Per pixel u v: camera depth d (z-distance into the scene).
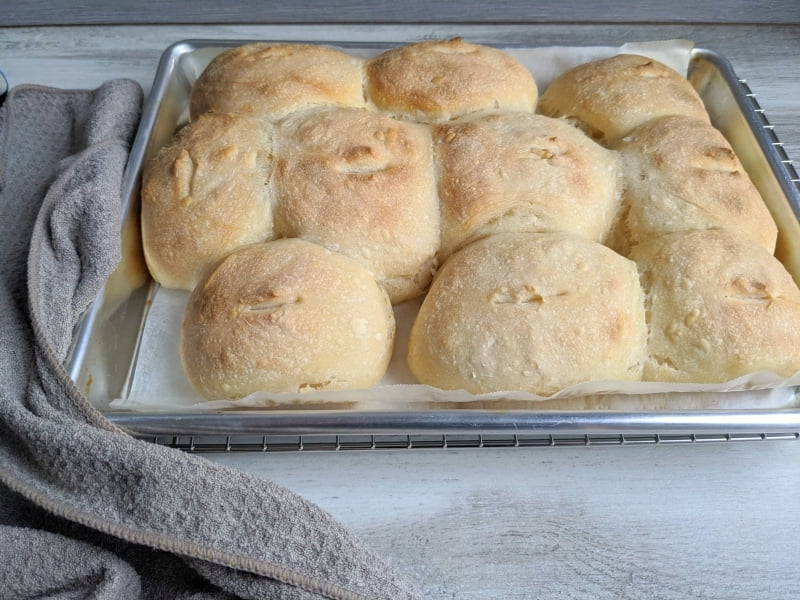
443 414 0.29
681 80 0.42
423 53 0.40
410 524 0.30
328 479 0.31
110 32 0.51
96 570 0.25
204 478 0.26
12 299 0.33
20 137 0.42
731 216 0.35
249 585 0.25
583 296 0.31
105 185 0.35
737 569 0.29
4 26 0.51
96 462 0.26
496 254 0.32
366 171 0.34
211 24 0.52
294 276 0.31
